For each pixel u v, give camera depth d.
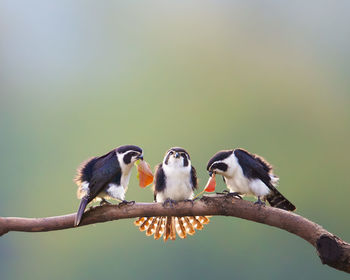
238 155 7.84
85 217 6.59
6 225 6.36
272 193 8.06
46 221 6.44
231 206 6.59
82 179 7.22
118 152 7.31
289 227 6.39
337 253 6.00
